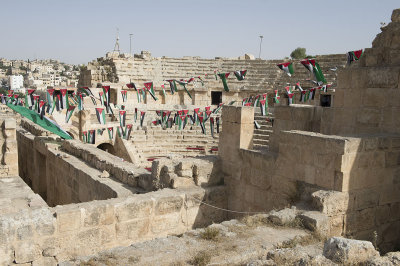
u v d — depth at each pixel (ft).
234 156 34.55
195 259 19.07
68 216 24.20
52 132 64.95
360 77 34.06
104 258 19.17
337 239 17.51
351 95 34.86
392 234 29.66
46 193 62.75
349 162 26.11
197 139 95.09
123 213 26.99
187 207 31.22
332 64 122.42
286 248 19.48
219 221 34.24
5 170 54.60
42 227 23.06
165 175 33.94
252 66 144.15
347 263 16.24
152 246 20.90
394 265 15.33
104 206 25.95
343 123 35.63
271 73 136.87
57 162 53.47
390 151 28.45
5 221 21.94
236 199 34.47
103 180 39.75
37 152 63.36
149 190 35.91
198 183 33.76
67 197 49.83
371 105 33.40
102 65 147.23
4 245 21.70
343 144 25.72
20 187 41.11
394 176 29.01
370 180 27.53
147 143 91.71
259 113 106.63
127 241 27.40
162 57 148.97
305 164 28.45
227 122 35.22
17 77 614.34
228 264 19.08
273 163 31.07
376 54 34.76
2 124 54.80
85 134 65.26
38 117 58.03
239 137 33.96
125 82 133.39
